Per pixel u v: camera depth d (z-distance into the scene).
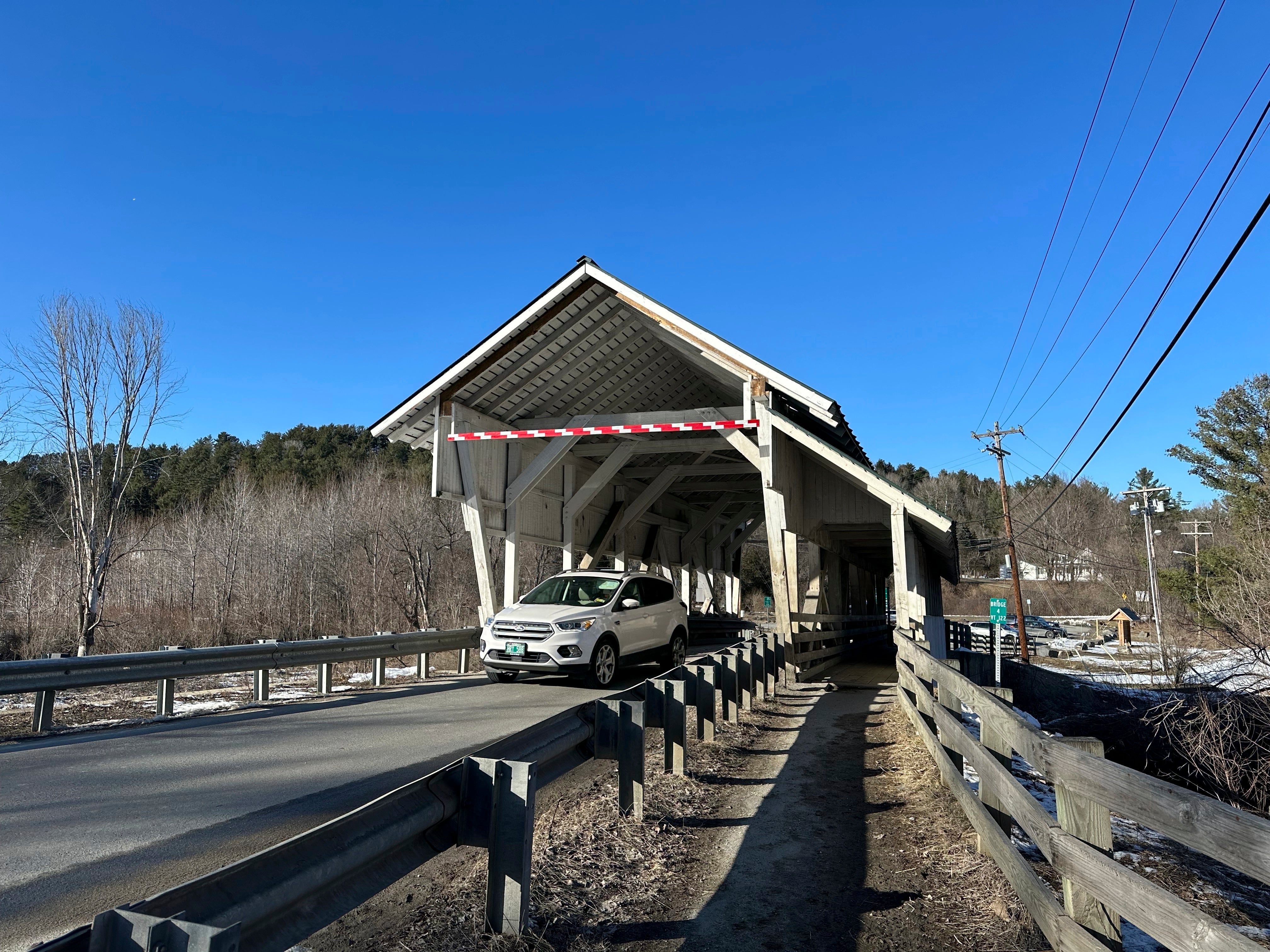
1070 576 87.25
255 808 5.53
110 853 4.59
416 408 15.81
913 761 7.26
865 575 34.72
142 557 45.03
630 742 5.43
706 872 4.65
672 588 14.71
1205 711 11.05
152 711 10.03
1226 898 5.85
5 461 38.78
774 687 12.00
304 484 62.94
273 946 2.44
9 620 31.12
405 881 4.37
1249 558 14.88
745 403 14.80
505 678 13.21
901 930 3.85
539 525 18.00
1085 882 2.85
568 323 15.38
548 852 4.67
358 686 12.62
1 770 6.65
